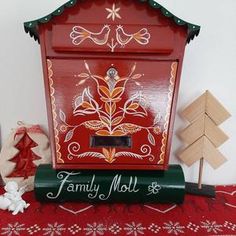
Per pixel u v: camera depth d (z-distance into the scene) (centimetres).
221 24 66
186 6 65
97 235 50
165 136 57
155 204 60
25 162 67
